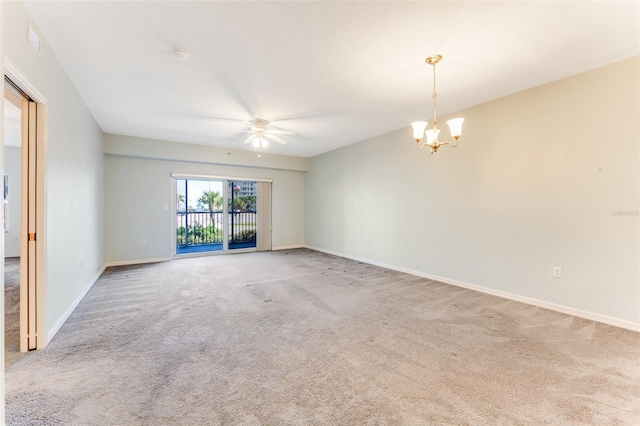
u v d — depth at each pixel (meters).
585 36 2.22
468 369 1.95
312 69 2.74
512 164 3.36
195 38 2.25
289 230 7.45
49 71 2.30
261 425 1.45
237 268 5.05
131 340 2.34
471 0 1.83
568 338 2.40
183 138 5.38
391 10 1.93
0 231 1.04
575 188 2.88
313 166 7.20
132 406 1.58
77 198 3.15
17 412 1.52
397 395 1.69
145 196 5.57
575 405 1.60
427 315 2.90
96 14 1.96
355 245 5.82
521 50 2.41
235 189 7.39
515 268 3.35
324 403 1.62
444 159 4.10
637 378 1.84
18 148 5.84
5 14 1.64
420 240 4.47
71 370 1.91
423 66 2.68
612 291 2.67
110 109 3.78
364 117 4.16
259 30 2.15
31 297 2.17
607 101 2.67
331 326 2.63
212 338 2.39
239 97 3.41
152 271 4.80
